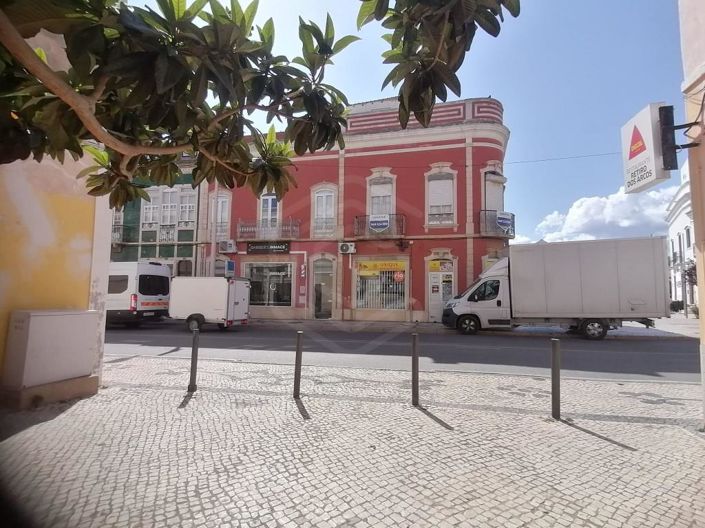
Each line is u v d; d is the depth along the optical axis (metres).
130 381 7.36
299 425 5.12
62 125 2.57
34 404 5.55
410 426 5.13
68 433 4.71
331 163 23.22
